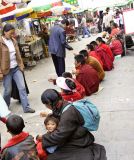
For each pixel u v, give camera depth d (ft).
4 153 13.55
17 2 44.98
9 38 25.91
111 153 18.53
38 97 31.65
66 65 48.14
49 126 15.10
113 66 40.16
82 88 25.79
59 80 20.06
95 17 121.08
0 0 42.24
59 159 14.57
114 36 48.34
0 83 41.37
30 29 61.31
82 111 14.66
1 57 25.80
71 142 14.74
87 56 33.09
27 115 26.61
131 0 103.71
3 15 42.39
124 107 25.43
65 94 19.81
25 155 13.33
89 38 93.81
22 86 26.73
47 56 59.21
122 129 21.43
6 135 23.25
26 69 49.03
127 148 18.89
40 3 54.03
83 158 14.26
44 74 43.52
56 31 35.81
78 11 97.40
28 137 13.91
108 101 27.37
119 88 30.89
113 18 78.54
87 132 15.03
